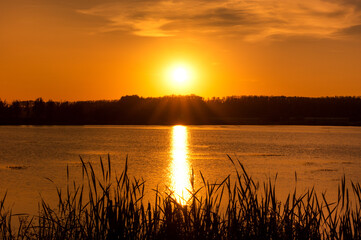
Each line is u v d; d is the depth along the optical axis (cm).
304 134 11056
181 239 627
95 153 5184
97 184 2130
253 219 648
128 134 10462
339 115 17238
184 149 5997
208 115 18775
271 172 3412
